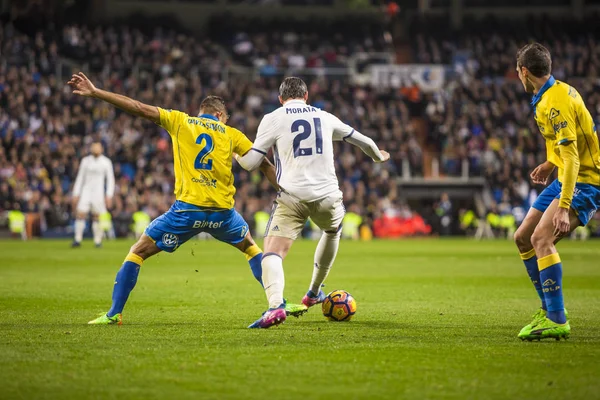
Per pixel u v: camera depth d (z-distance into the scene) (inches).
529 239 746.8
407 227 3666.3
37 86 3882.9
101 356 610.5
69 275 1476.4
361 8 5032.0
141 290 1210.6
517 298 1117.1
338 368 566.9
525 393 493.0
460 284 1349.7
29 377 533.6
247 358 604.4
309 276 1493.6
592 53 4682.6
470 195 3951.8
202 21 4909.0
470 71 4566.9
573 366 577.0
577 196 717.3
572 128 694.5
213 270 1652.3
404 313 928.9
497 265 1844.2
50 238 3326.8
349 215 3533.5
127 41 4399.6
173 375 541.3
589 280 1438.2
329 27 4830.2
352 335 732.7
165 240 813.9
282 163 800.9
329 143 808.9
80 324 808.3
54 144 3622.0
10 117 3715.6
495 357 613.3
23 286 1254.9
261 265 797.2
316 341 691.4
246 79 4377.5
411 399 478.0
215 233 836.6
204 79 4247.0
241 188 3590.1
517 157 3951.8
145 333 739.4
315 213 806.5
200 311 940.0
